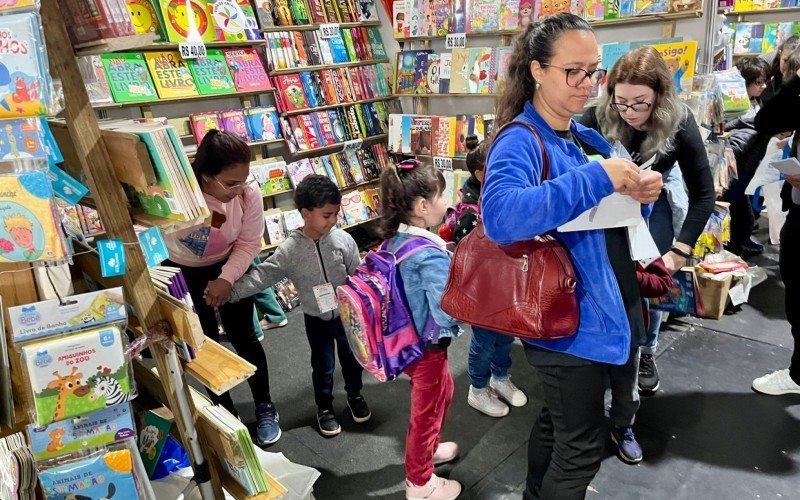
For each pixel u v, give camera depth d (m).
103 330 1.05
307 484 1.80
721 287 2.98
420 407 1.76
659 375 2.61
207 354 1.30
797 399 2.37
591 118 1.92
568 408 1.25
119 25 1.02
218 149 1.81
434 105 4.50
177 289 1.26
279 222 3.84
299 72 3.94
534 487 1.59
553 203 0.96
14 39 0.88
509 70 1.24
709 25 2.67
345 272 2.25
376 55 4.49
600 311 1.17
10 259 0.99
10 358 1.10
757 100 3.47
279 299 3.72
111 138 1.07
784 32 3.89
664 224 1.85
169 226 1.13
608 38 3.19
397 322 1.67
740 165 3.52
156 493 1.47
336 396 2.67
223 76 3.49
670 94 1.66
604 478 1.99
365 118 4.39
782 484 1.91
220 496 1.41
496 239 1.07
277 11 3.79
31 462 1.10
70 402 1.03
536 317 1.15
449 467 2.11
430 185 1.68
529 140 1.12
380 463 2.18
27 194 0.94
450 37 3.86
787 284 2.16
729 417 2.28
